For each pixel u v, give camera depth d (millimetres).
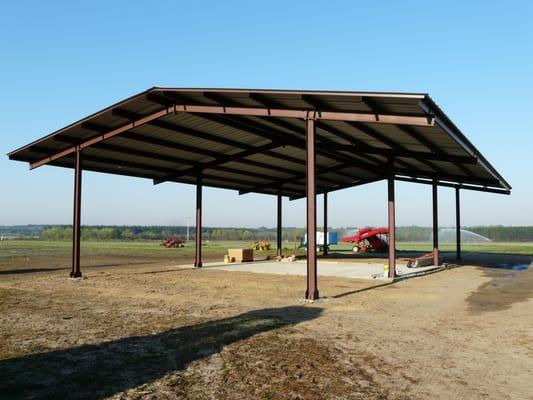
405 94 9812
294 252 38406
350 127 13609
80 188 17562
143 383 5527
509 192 24938
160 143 17500
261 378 5703
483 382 5605
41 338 7777
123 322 9078
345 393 5199
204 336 7840
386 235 39719
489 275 19125
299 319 9312
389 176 17234
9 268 22703
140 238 102875
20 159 18859
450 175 20812
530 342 7535
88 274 19109
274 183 27016
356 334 8008
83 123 15562
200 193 22438
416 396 5121
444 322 9109
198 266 22609
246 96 12219
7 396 5094
